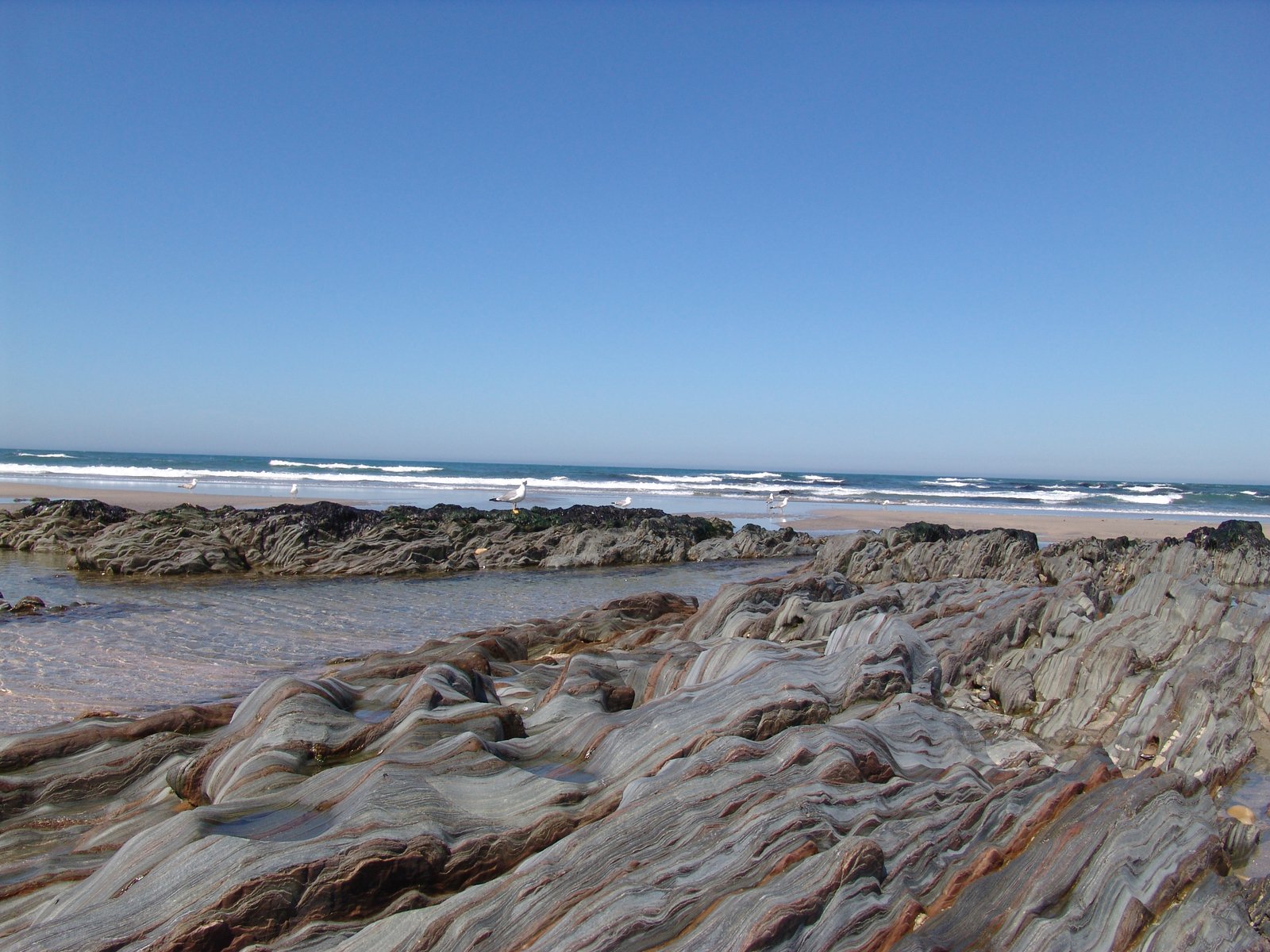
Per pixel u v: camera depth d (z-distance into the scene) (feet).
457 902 17.52
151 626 55.98
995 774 26.55
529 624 52.29
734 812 20.52
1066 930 17.15
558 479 275.18
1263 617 33.71
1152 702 29.66
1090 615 39.96
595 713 28.19
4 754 27.68
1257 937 16.99
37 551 89.66
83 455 415.03
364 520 96.43
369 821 19.45
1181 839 19.44
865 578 87.71
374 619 61.26
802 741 23.54
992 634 38.75
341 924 17.61
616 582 83.20
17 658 46.19
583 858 18.66
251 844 18.58
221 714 31.78
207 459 437.17
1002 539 85.66
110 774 27.40
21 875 21.24
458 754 24.20
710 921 16.88
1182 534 137.28
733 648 33.32
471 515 107.65
